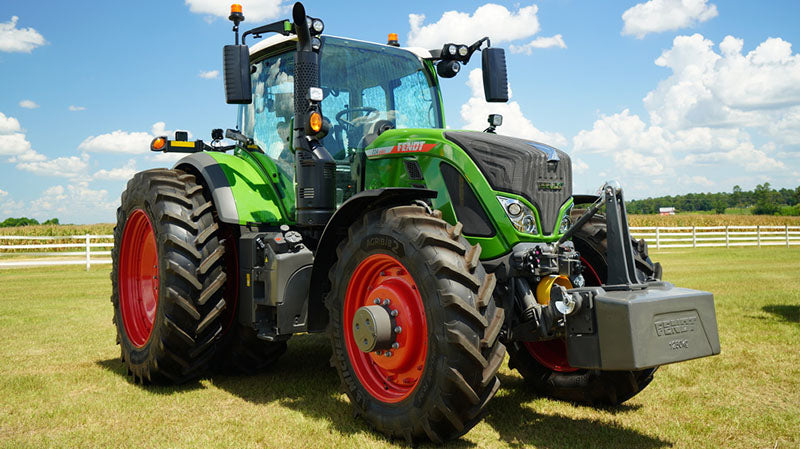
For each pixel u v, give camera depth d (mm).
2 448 2656
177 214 3828
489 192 3055
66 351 4941
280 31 3596
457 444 2717
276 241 3465
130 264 4453
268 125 4234
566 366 3521
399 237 2768
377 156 3654
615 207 2746
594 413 3234
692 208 117375
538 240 3039
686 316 2510
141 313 4309
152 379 3859
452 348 2521
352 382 3039
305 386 3861
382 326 2779
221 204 3818
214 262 3822
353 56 4062
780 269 12258
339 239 3371
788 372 3984
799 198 99438
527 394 3676
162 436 2840
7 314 7035
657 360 2400
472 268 2641
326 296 3264
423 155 3367
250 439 2787
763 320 5938
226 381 4023
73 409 3287
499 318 2652
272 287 3430
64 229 26891
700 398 3441
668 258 15984
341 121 3926
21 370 4270
